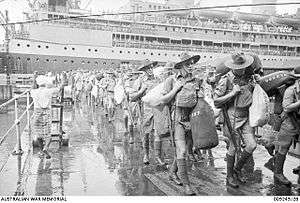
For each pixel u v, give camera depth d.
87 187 5.11
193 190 4.85
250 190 5.01
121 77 11.15
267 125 8.48
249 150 5.08
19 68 35.44
